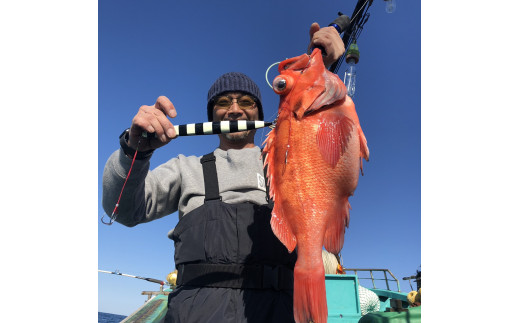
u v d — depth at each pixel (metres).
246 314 1.52
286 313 1.57
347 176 1.51
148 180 1.96
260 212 1.78
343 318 3.47
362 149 1.56
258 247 1.67
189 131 1.52
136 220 1.90
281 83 1.57
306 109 1.55
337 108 1.58
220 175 1.99
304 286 1.32
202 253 1.71
